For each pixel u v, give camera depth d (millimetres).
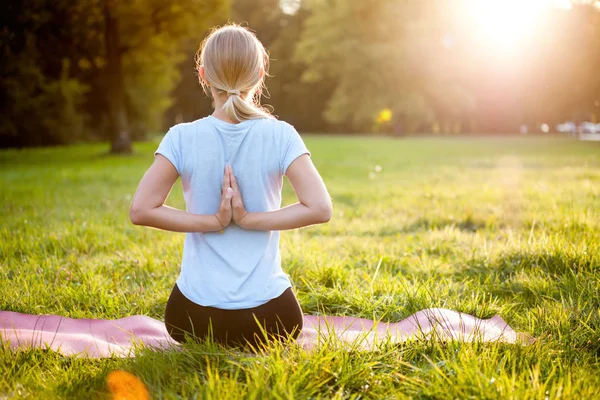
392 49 32188
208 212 2295
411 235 5633
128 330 3029
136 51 20266
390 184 10570
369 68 33438
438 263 4383
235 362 2195
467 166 14539
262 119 2275
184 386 2164
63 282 3855
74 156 19500
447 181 10828
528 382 2080
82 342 2766
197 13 18391
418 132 50625
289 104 53844
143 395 2127
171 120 53625
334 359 2354
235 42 2271
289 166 2248
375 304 3328
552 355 2527
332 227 6324
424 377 2260
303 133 54156
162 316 3389
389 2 33188
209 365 2279
